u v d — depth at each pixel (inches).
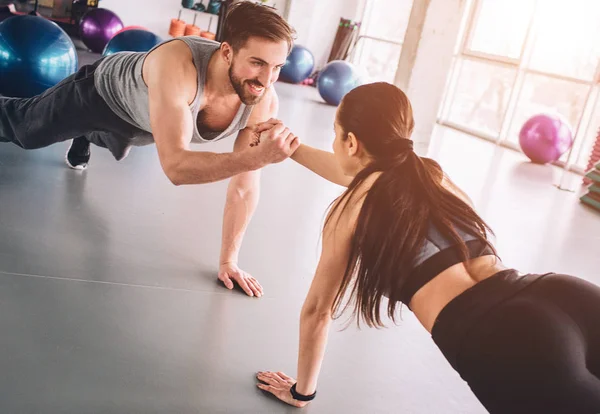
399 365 88.0
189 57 78.2
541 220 185.9
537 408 47.1
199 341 82.1
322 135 255.3
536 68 316.8
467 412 79.5
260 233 127.3
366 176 55.2
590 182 256.7
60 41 175.6
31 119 103.4
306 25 451.8
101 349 75.5
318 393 76.9
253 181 98.5
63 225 108.8
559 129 276.4
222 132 86.7
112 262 98.9
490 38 357.1
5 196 115.5
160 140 73.7
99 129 103.4
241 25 70.7
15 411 62.0
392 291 53.9
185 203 134.6
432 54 252.4
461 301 51.5
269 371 78.2
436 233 53.0
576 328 49.1
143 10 407.8
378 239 52.4
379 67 450.0
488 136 337.1
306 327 65.9
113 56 94.5
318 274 61.3
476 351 49.6
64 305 83.1
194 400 70.1
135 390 69.4
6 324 75.8
